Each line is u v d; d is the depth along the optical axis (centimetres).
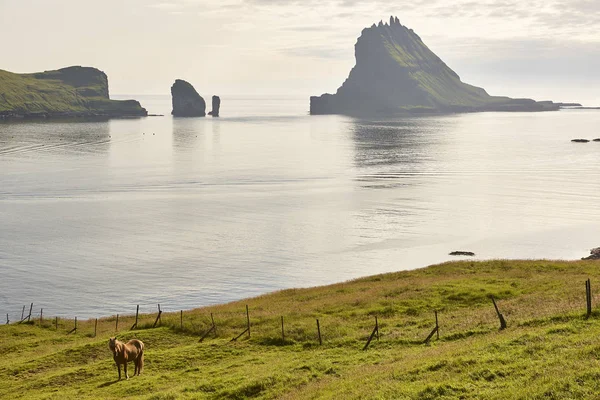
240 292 8612
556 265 7069
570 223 12644
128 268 9844
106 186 18212
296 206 14962
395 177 19850
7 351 5278
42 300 8344
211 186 18312
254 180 19462
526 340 3022
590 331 3073
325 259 10250
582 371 2302
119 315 7444
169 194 16900
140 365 3809
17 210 14575
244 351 4144
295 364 3497
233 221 13288
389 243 11250
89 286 8938
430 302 5297
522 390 2248
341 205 14988
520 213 13725
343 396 2575
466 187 17538
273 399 2902
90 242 11544
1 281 9206
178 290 8719
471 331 3772
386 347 3800
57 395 3409
